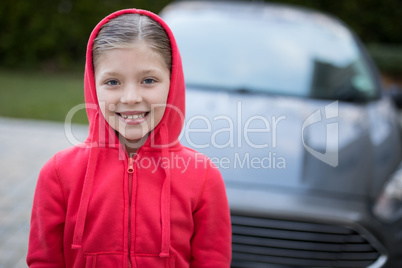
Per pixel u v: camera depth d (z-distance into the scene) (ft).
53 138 17.06
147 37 4.19
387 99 11.00
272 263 7.32
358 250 7.32
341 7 31.71
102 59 4.21
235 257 7.36
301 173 7.66
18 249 9.68
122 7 29.17
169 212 4.50
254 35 11.32
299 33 11.64
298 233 7.27
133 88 4.22
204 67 10.39
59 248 4.67
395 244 7.40
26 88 25.82
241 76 10.26
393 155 8.50
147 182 4.58
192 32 11.25
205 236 4.78
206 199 4.69
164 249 4.43
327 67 10.82
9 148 15.71
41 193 4.58
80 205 4.43
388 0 32.04
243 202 7.22
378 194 7.63
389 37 33.17
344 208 7.27
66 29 29.48
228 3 12.96
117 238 4.49
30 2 28.71
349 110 9.66
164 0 29.01
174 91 4.52
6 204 11.59
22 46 29.63
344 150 8.29
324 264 7.30
